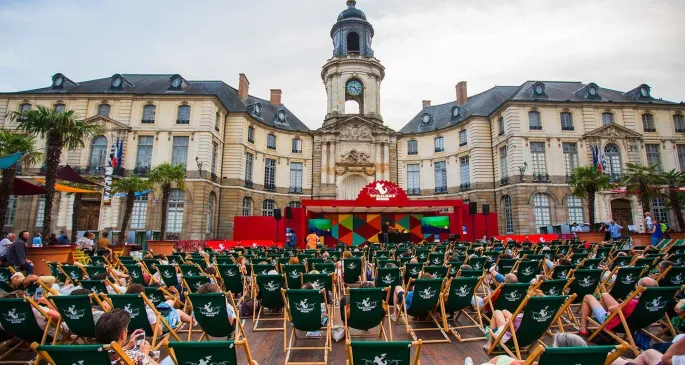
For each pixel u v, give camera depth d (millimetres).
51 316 4613
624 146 28016
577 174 20844
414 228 23656
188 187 26672
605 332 5086
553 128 28328
